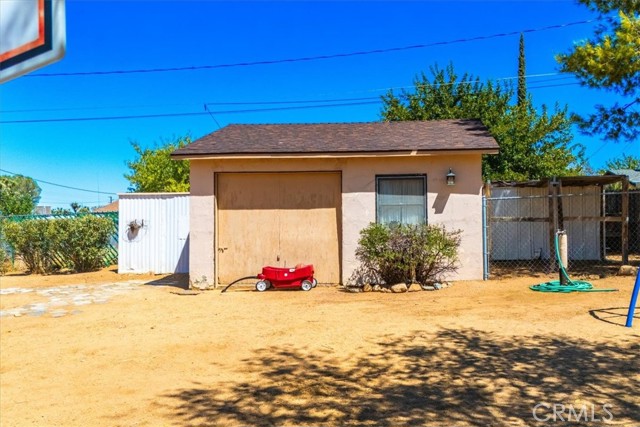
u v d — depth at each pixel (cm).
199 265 1174
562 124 2114
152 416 447
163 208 1498
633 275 1145
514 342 640
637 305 824
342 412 444
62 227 1555
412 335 692
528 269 1308
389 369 556
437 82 2258
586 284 995
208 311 908
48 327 808
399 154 1112
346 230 1152
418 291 1052
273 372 559
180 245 1487
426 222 1138
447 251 1085
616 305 827
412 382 512
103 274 1512
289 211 1183
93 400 491
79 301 1038
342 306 915
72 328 797
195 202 1178
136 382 540
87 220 1587
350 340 679
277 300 1000
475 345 633
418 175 1142
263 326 777
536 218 1262
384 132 1288
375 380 523
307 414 442
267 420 431
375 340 674
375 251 1087
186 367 587
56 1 148
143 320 845
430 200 1140
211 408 461
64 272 1590
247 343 682
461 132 1238
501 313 805
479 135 1192
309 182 1182
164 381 540
